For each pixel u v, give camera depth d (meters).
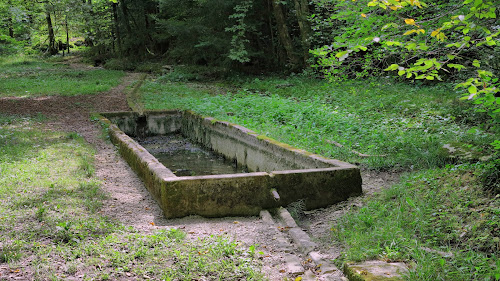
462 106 10.28
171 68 24.48
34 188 5.91
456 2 6.15
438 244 4.21
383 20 5.86
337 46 5.41
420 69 3.73
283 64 23.95
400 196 5.62
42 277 3.52
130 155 7.82
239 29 21.75
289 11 23.73
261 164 8.77
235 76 22.36
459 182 5.51
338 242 4.51
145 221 5.22
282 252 4.29
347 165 6.30
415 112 11.11
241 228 5.05
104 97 16.03
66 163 7.49
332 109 12.48
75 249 4.04
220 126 10.96
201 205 5.52
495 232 4.13
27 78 20.69
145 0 28.97
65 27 38.84
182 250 4.14
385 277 3.43
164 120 13.91
